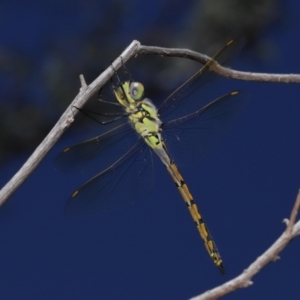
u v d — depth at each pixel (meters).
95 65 1.19
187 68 1.18
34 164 1.03
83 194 1.06
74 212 1.05
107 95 1.16
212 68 1.06
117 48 1.19
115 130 1.06
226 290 1.01
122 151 1.06
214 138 1.06
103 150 1.06
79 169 1.06
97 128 1.17
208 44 1.18
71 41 1.19
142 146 1.06
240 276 1.01
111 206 1.06
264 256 1.01
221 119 1.06
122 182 1.06
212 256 1.06
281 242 1.01
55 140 1.03
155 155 1.07
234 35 1.18
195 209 1.07
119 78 1.07
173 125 1.07
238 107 1.06
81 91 1.04
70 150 1.06
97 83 1.04
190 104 1.07
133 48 1.05
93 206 1.06
